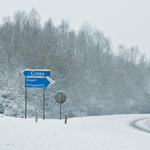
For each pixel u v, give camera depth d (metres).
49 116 44.44
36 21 61.06
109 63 76.50
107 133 14.58
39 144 10.00
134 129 18.38
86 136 12.56
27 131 14.00
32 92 41.06
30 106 40.53
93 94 60.22
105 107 62.53
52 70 46.06
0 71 42.62
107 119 28.81
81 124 20.50
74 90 51.72
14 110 37.69
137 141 11.59
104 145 9.88
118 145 9.98
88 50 71.38
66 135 12.77
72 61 57.59
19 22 58.78
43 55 46.59
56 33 67.12
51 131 14.51
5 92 37.84
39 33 58.03
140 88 81.62
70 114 51.47
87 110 56.00
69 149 8.97
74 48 69.38
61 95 25.66
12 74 40.66
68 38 69.06
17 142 10.42
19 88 38.81
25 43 48.47
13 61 43.59
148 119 31.62
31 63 45.84
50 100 46.12
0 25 56.94
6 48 45.19
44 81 24.17
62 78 49.00
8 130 14.01
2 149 8.95
